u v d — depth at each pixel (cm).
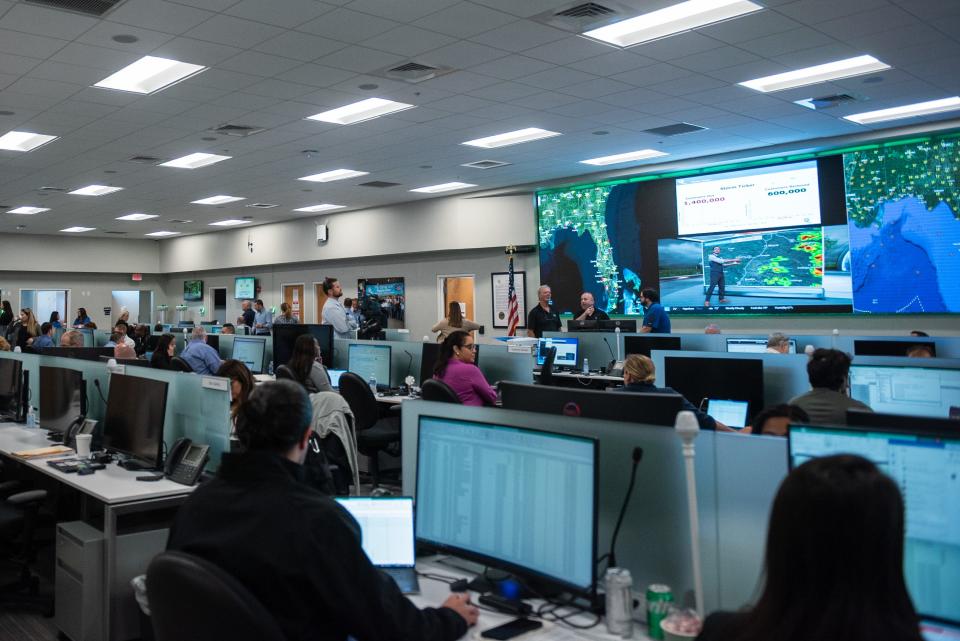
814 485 91
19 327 1101
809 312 859
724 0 470
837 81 621
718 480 168
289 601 154
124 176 998
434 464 204
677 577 173
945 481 134
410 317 1327
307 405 180
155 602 157
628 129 784
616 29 514
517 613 180
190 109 672
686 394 437
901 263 795
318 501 164
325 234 1434
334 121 732
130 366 411
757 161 893
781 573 92
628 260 1012
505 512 187
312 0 439
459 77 595
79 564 317
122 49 513
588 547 168
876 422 159
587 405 218
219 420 344
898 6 464
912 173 785
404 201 1275
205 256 1744
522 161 946
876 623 86
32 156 866
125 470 363
